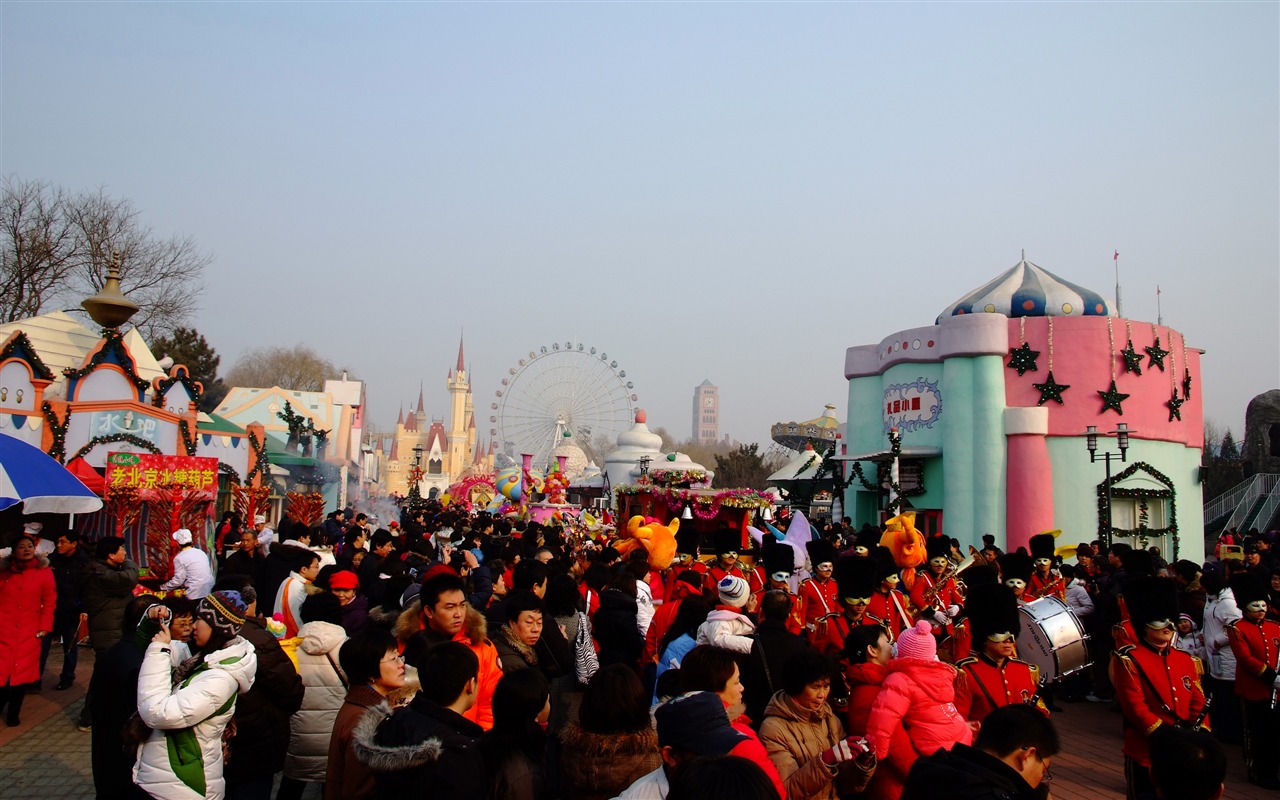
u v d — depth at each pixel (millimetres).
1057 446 26766
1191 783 4066
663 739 4312
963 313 29219
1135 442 26844
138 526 18500
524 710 4957
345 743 5633
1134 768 6996
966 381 27453
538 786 4934
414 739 4582
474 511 38938
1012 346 27297
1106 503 21750
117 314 22297
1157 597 6977
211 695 5602
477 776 4621
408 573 11367
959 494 27109
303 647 7109
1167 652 7027
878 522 30359
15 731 10477
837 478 32281
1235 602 10562
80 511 14281
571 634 8844
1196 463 28859
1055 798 8789
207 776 5648
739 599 7812
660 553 13008
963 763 4148
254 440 27984
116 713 6102
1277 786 9172
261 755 6246
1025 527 25984
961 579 11852
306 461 41625
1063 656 9844
